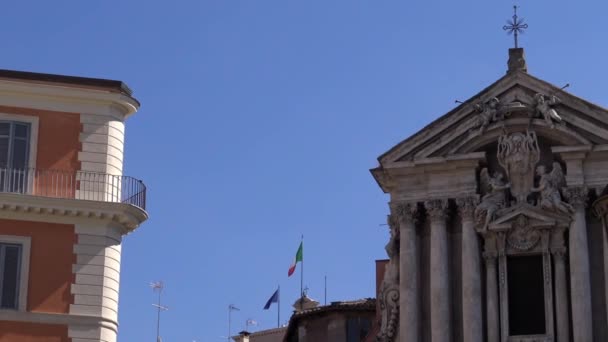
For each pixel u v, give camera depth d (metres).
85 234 54.06
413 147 52.66
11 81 54.50
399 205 52.53
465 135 52.25
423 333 51.56
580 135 51.12
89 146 55.00
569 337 50.09
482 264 51.59
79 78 55.34
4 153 54.06
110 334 53.88
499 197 51.59
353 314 61.69
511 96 52.31
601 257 50.69
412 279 51.75
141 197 55.44
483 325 51.00
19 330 52.56
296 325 63.78
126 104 55.91
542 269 51.00
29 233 53.50
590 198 51.03
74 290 53.47
